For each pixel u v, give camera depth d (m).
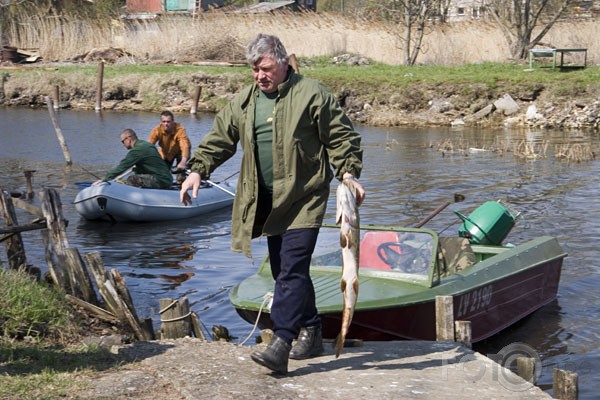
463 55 39.09
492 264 8.52
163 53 43.53
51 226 8.59
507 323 8.70
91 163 21.86
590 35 38.06
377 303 7.11
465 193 16.78
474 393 5.07
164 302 7.05
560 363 7.71
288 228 5.29
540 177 18.70
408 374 5.37
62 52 46.00
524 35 37.34
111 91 37.81
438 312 6.21
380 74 34.50
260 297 7.40
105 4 51.72
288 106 5.24
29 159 22.55
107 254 12.18
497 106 31.12
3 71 41.38
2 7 47.50
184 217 15.17
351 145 5.25
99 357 5.72
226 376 5.23
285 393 4.98
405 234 8.05
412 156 22.55
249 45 5.24
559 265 9.80
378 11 43.44
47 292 7.38
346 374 5.36
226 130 5.62
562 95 30.62
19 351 5.93
